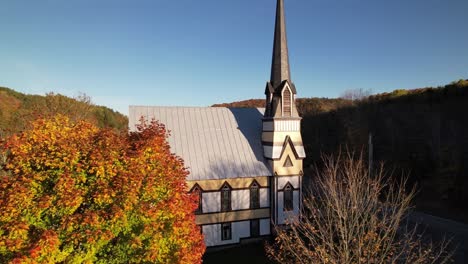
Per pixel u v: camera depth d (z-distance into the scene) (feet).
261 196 107.55
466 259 81.25
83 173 38.40
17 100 243.81
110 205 37.96
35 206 34.73
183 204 43.39
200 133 110.32
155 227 39.27
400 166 154.71
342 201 58.75
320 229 56.34
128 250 38.99
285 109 108.88
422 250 78.23
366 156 170.40
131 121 107.55
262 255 94.94
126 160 41.24
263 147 112.98
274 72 112.27
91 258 36.81
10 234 32.55
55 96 170.09
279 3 111.55
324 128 239.09
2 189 35.83
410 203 129.18
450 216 114.83
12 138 39.86
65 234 35.35
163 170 44.16
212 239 101.40
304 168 211.00
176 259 40.83
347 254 48.26
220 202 102.12
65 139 41.24
